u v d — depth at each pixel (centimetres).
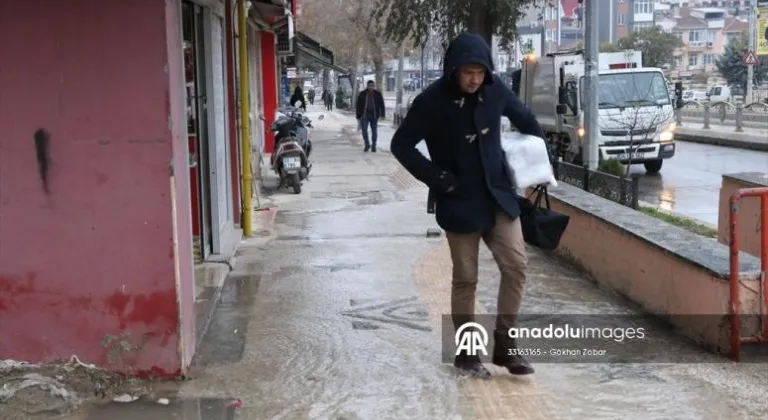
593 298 671
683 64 10444
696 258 554
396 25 2056
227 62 904
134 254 456
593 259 727
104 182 450
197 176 750
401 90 4169
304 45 2658
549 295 680
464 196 460
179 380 471
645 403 446
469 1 1895
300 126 1483
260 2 1164
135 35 439
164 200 452
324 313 624
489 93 458
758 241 787
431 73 6025
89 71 442
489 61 443
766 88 5872
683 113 3453
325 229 979
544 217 475
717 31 11025
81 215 454
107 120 446
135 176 450
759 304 520
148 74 443
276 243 892
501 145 470
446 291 688
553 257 829
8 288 459
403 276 741
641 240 629
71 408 431
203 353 526
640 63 1911
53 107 445
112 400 443
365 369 502
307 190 1350
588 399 453
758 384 472
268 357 521
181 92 475
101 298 460
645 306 629
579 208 758
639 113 1683
